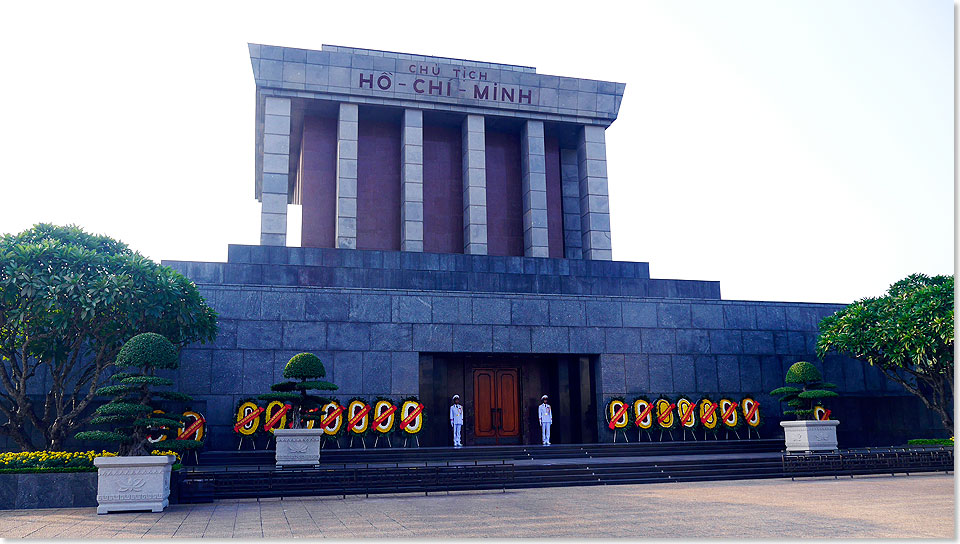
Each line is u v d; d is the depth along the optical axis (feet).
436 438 96.89
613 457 87.92
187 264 97.14
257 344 91.61
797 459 75.87
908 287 97.50
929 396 110.42
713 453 93.09
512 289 108.27
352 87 118.32
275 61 115.65
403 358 96.02
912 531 39.14
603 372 102.47
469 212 120.47
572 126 130.82
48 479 55.31
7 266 67.41
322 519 47.11
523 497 59.47
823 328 105.50
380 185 124.06
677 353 106.01
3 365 71.51
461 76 122.31
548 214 131.23
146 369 61.41
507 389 104.42
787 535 38.22
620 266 119.03
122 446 57.26
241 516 49.37
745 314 110.42
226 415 88.43
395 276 104.73
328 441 88.79
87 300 68.13
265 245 107.96
